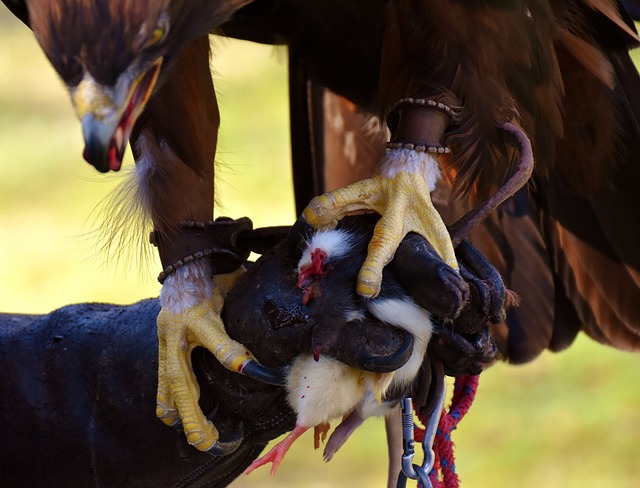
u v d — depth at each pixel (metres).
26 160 20.92
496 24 5.86
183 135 5.97
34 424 5.85
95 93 4.86
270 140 20.05
